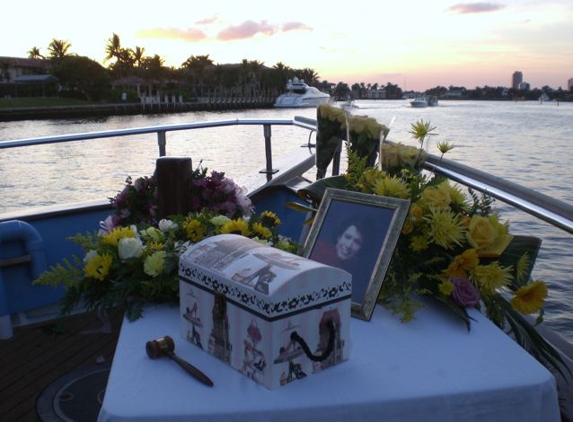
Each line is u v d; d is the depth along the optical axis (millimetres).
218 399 1057
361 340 1283
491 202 1634
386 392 1079
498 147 27562
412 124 1801
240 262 1178
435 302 1468
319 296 1113
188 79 117438
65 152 17641
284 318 1071
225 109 110375
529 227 8375
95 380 2572
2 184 13422
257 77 125312
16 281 3105
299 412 1036
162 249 1558
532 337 1493
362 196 1530
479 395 1088
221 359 1193
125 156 11398
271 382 1076
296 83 89750
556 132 41938
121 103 93250
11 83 93750
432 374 1144
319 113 2350
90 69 93375
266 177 3658
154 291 1464
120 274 1530
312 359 1109
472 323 1367
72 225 3379
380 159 1786
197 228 1673
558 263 7430
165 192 2031
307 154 4336
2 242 3023
